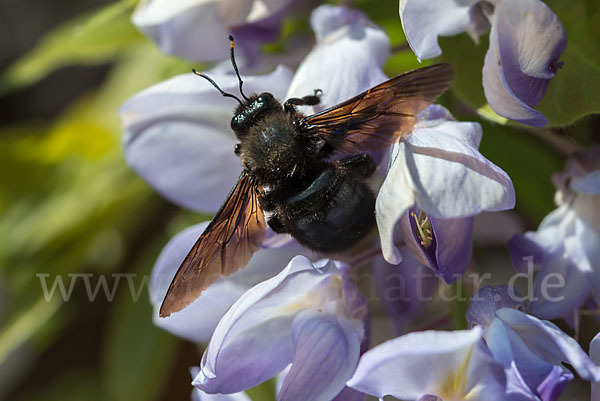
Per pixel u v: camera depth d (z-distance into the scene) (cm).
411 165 27
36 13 48
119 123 36
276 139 29
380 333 33
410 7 28
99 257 36
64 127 36
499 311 28
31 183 36
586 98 29
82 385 38
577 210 29
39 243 36
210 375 28
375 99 28
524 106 28
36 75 35
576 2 29
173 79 30
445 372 27
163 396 36
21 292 36
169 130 31
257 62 32
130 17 33
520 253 29
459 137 28
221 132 31
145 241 36
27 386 39
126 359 35
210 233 29
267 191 29
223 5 31
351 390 28
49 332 36
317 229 29
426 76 27
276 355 28
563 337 27
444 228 27
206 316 30
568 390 35
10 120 47
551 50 28
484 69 28
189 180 32
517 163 33
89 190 36
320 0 32
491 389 27
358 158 29
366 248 30
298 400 28
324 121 29
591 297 29
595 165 30
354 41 30
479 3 28
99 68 47
